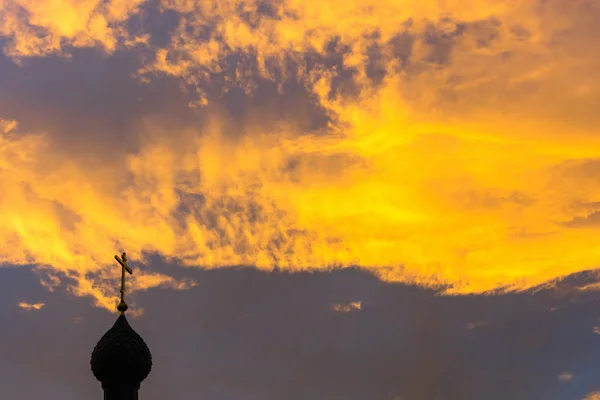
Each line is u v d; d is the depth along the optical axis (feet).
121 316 296.30
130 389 290.76
